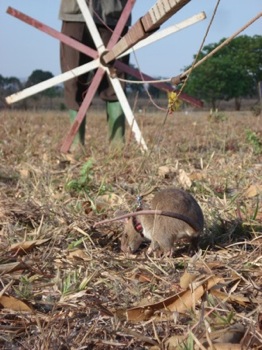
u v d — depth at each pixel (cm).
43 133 759
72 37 520
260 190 325
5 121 946
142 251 252
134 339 169
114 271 220
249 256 227
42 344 164
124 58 516
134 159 434
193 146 554
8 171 397
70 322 179
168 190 242
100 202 305
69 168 410
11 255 234
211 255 235
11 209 285
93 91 497
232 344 155
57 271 215
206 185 345
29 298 196
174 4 251
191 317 176
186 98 514
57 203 302
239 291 197
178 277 212
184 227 234
